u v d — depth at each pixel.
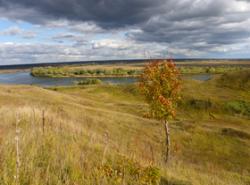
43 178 6.72
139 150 16.89
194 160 31.36
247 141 38.66
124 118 40.31
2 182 5.88
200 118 57.81
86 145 11.21
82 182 7.02
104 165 8.28
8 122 12.98
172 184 10.45
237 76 80.62
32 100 37.84
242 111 61.09
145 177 8.41
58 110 33.97
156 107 24.95
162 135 36.56
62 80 191.12
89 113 38.66
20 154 7.45
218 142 37.62
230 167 31.33
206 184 12.91
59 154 8.27
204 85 76.94
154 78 24.91
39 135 9.77
